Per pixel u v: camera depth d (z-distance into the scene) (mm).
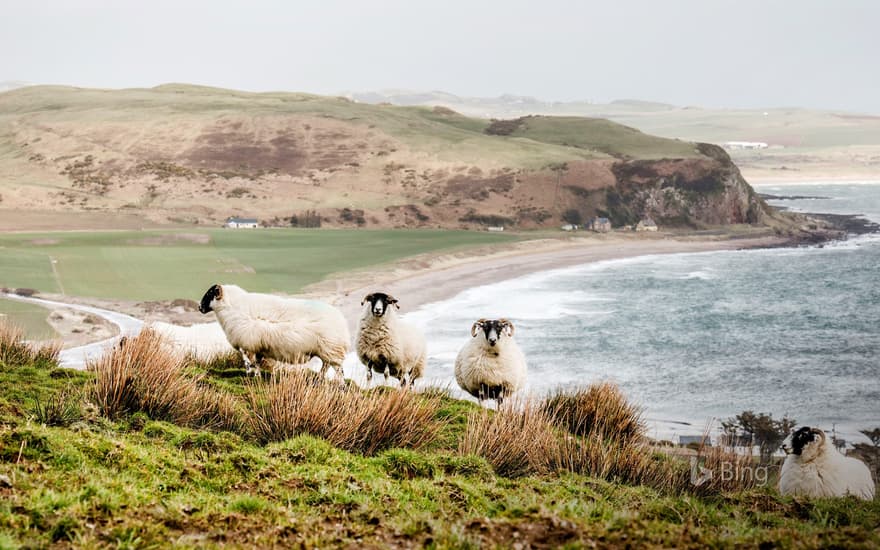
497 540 6832
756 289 94625
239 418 12609
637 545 6805
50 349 17812
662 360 55562
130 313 69625
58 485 7594
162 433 11078
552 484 10398
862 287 96312
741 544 7086
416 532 7129
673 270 111812
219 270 100938
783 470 13734
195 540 6801
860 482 13391
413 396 13109
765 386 48562
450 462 10406
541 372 50844
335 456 10180
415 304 78562
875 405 44062
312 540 6902
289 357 17109
